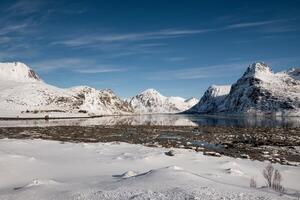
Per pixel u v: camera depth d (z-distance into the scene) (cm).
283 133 6781
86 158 3188
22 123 11162
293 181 2467
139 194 1394
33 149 3856
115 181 1886
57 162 2898
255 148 4481
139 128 8225
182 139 5584
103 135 6278
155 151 3694
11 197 1578
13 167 2495
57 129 7744
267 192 1464
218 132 7081
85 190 1591
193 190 1390
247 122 12531
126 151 3712
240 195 1316
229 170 2641
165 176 1753
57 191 1625
